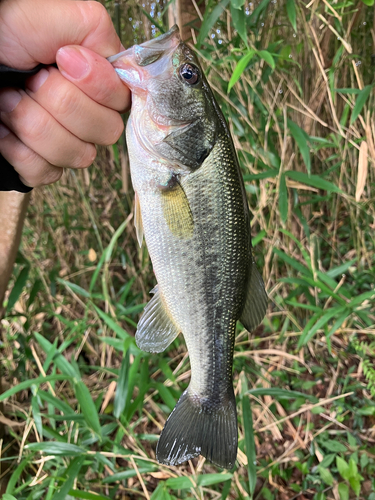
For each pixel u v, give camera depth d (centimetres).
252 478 31
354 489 34
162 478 38
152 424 44
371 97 41
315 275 39
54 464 37
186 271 24
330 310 38
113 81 19
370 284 49
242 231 25
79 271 55
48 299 55
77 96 18
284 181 36
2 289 34
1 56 17
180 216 23
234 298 25
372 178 47
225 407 26
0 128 19
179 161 22
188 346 25
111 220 57
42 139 19
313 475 37
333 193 50
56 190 55
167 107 21
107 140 20
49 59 18
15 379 47
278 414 43
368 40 46
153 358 43
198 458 40
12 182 21
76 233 56
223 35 38
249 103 38
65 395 47
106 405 44
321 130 52
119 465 41
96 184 59
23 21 17
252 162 41
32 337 45
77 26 18
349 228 57
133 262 57
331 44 44
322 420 42
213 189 23
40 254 58
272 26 40
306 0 37
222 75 38
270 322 49
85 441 35
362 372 44
